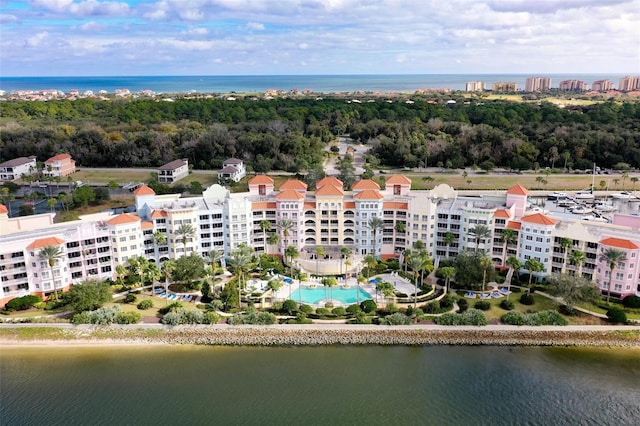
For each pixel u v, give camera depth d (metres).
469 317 141.88
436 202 188.00
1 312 147.00
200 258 165.50
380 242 188.50
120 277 163.00
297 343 138.12
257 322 142.38
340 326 141.88
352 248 189.12
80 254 160.50
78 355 133.12
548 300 154.50
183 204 183.50
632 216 161.88
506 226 171.50
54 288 154.88
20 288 151.88
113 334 139.75
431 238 182.38
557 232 161.88
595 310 148.00
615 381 122.50
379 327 140.88
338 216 189.12
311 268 175.62
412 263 153.38
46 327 140.50
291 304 148.12
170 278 165.75
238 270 152.38
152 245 175.00
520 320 141.38
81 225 160.12
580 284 143.88
